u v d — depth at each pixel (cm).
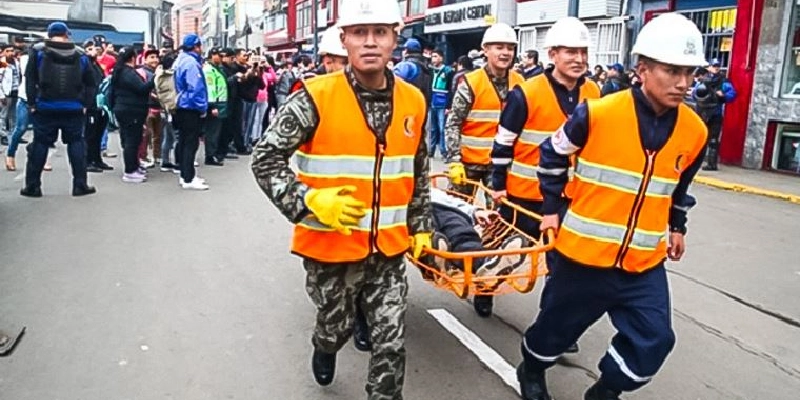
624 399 388
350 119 311
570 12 1755
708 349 463
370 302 330
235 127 1367
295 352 438
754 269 654
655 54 288
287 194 298
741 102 1321
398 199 326
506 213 470
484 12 2206
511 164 454
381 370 318
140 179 1023
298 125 307
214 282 568
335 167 313
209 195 933
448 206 448
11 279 561
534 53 1181
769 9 1260
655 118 306
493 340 464
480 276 391
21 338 446
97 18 3625
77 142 888
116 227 741
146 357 425
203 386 390
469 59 1309
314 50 3384
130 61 985
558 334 347
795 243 764
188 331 466
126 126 996
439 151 1402
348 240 319
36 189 885
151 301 520
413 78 1280
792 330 501
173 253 649
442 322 494
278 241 701
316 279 333
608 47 1645
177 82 948
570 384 404
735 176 1212
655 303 313
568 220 328
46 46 846
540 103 436
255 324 481
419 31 2703
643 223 312
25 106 1057
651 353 307
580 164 320
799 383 417
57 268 592
